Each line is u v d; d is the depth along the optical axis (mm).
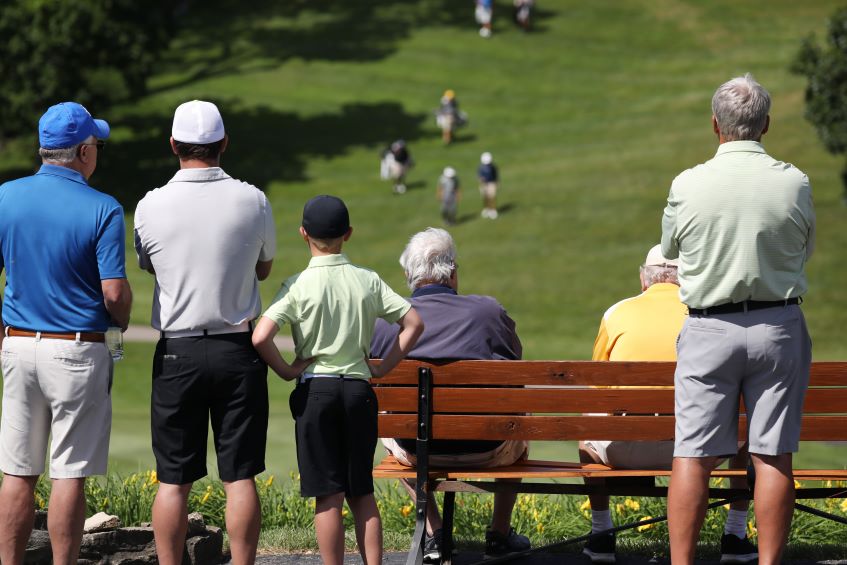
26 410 16375
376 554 16500
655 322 18969
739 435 18250
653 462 18797
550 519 23859
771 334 15625
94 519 19625
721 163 16062
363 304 16688
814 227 16062
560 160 151000
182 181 16266
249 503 16031
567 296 103125
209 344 15906
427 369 18031
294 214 134625
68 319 16141
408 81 189750
